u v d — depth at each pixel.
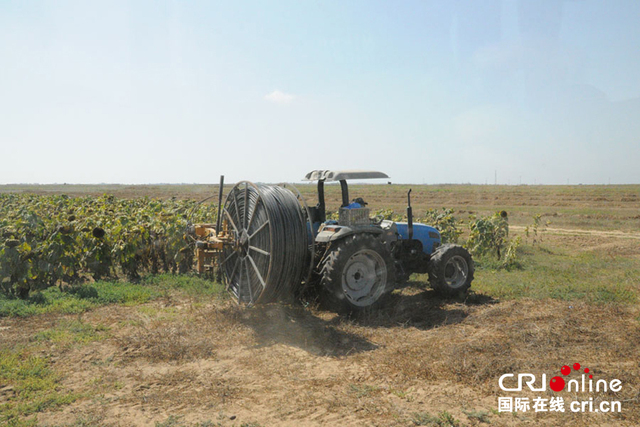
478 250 12.72
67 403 4.04
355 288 6.92
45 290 8.01
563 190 54.12
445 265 7.88
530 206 33.53
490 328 6.19
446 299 7.93
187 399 4.12
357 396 4.15
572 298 7.69
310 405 3.99
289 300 7.27
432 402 4.03
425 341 5.66
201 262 7.30
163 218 10.12
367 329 6.18
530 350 5.26
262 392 4.28
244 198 7.18
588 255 12.95
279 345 5.57
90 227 9.18
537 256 12.83
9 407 3.93
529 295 8.05
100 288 8.11
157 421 3.72
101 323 6.31
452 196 44.47
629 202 35.25
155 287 8.49
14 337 5.66
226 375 4.69
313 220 7.27
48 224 8.96
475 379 4.46
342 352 5.33
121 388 4.36
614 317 6.55
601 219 24.52
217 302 7.48
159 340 5.61
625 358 5.00
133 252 9.15
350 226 6.77
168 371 4.77
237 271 7.42
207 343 5.53
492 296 8.13
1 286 7.88
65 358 5.07
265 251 6.39
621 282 8.80
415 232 8.49
